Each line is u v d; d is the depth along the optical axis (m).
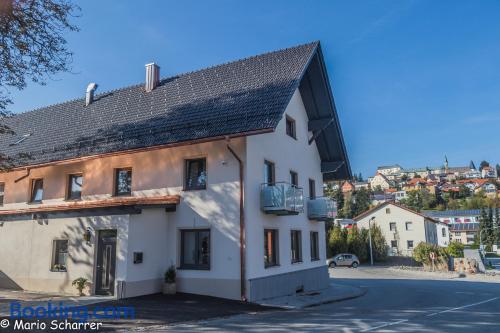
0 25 12.00
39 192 20.30
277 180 17.73
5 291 16.25
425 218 60.22
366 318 11.69
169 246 16.22
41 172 20.14
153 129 17.45
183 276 15.81
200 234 16.06
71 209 15.77
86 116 21.78
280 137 18.56
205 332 9.53
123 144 17.30
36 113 24.98
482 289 21.28
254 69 19.19
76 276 15.59
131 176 17.80
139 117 19.23
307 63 17.95
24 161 19.83
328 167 23.09
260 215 16.14
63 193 19.20
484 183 154.62
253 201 15.71
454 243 43.53
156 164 17.19
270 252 17.08
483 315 12.15
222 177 15.79
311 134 22.25
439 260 38.75
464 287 22.61
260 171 16.42
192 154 16.48
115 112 20.77
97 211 15.30
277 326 10.34
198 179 16.47
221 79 19.52
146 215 15.39
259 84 17.70
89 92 23.17
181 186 16.47
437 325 10.33
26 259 16.95
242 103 16.67
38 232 16.88
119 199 16.95
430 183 162.75
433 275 33.25
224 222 15.45
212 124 15.95
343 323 10.77
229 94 17.91
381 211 62.09
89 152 17.98
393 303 15.57
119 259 14.52
